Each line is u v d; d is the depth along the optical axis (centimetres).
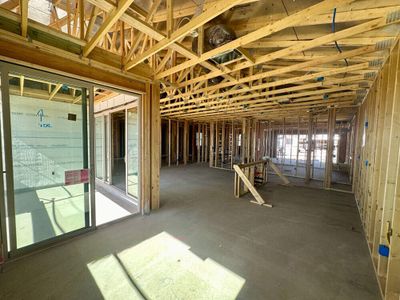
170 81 371
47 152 235
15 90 209
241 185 520
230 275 188
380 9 166
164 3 236
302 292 169
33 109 223
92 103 268
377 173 246
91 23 237
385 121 217
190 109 672
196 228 288
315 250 235
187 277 184
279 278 185
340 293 168
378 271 188
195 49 270
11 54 194
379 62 246
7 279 178
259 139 968
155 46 220
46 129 233
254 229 288
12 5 299
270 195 468
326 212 362
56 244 238
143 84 326
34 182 226
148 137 339
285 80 329
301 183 602
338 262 212
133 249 230
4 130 201
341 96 421
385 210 189
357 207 391
